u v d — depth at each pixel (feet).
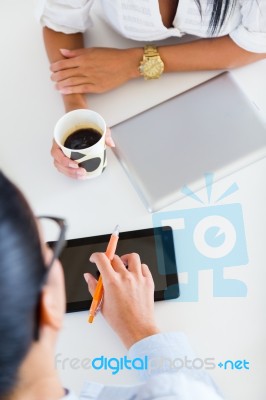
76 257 2.55
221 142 2.77
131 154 2.82
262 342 2.29
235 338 2.31
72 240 2.60
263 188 2.65
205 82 3.00
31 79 3.17
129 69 3.07
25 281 1.08
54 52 3.20
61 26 3.22
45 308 1.21
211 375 2.24
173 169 2.74
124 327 2.31
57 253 1.35
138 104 3.01
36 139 2.96
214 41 3.10
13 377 1.16
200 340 2.33
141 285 2.40
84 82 3.04
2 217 1.07
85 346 2.36
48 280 1.22
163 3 2.96
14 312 1.07
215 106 2.89
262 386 2.20
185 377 1.75
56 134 2.61
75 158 2.60
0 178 1.16
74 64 3.10
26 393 1.27
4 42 3.33
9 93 3.14
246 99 2.88
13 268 1.06
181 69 3.08
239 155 2.73
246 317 2.35
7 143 2.97
